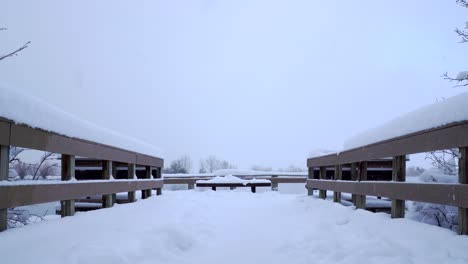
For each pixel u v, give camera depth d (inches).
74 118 159.8
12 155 201.2
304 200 295.4
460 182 111.4
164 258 126.3
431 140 125.7
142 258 120.0
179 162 1685.5
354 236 145.2
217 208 272.8
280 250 142.4
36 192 127.9
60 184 145.1
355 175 219.6
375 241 128.0
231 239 163.6
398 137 149.2
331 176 340.8
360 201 203.5
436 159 189.6
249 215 237.0
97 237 129.4
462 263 94.3
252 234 173.9
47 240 115.8
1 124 109.2
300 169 1576.0
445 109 115.9
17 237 111.0
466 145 105.6
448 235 111.8
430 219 177.9
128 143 244.8
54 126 140.3
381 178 273.0
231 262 127.6
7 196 111.9
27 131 122.7
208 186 517.7
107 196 208.1
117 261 107.9
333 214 199.3
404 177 153.2
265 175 636.7
